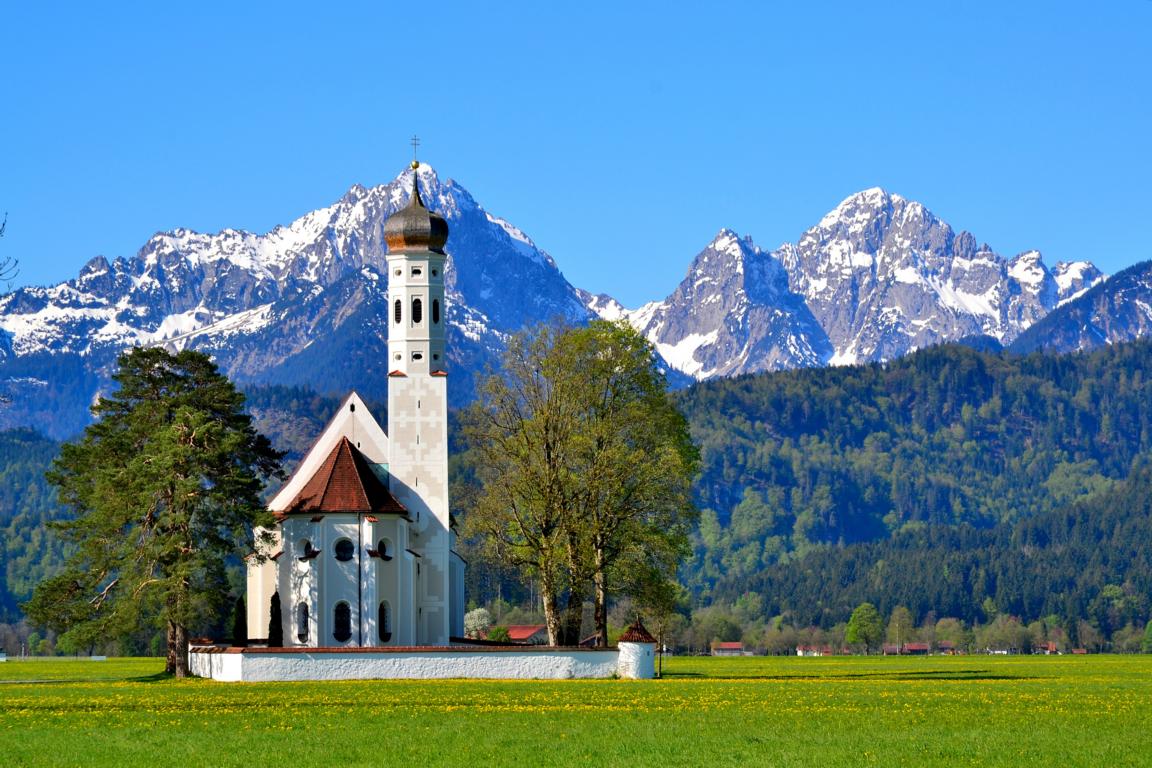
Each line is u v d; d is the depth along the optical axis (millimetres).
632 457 155000
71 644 159250
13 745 98125
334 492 176375
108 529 163125
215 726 108438
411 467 183375
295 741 99375
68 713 118688
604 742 98875
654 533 156375
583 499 157625
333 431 189375
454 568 197250
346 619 174875
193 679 164125
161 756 93062
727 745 97688
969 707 126438
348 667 154375
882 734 104125
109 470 166500
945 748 96625
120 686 155625
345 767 88250
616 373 162500
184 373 177000
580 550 157375
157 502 163125
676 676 191500
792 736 102688
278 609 172500
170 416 173500
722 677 189125
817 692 144875
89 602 164125
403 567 178250
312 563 174625
